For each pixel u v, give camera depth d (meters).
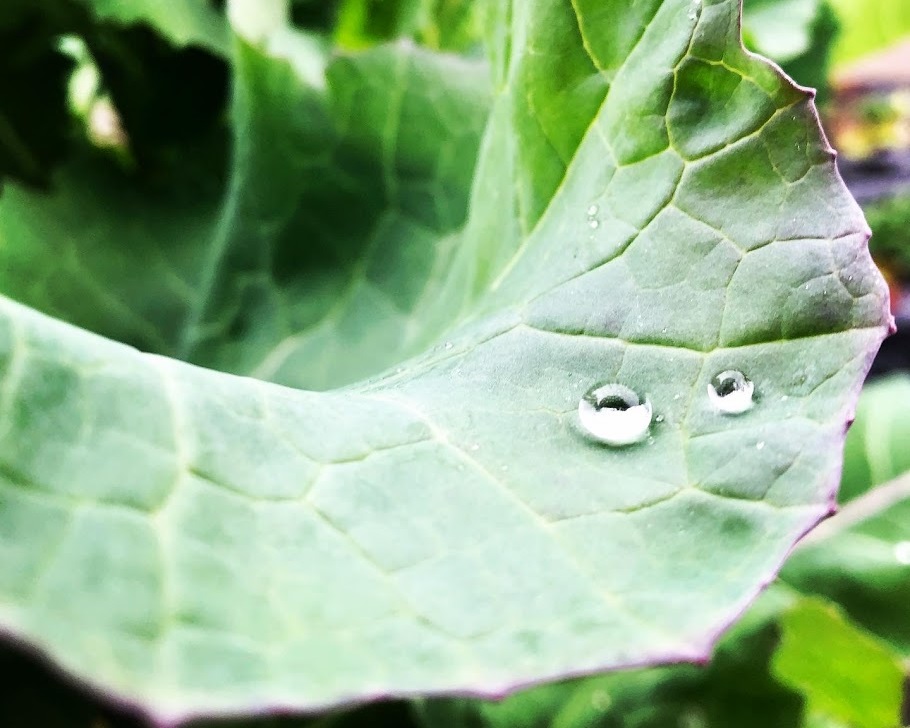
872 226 0.40
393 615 0.10
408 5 0.20
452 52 0.21
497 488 0.11
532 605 0.10
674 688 0.15
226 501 0.10
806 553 0.20
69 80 0.19
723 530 0.11
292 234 0.17
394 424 0.11
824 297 0.11
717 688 0.15
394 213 0.17
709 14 0.12
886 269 0.39
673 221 0.12
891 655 0.17
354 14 0.20
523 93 0.13
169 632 0.09
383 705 0.15
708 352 0.11
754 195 0.12
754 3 0.24
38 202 0.18
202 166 0.20
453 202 0.17
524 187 0.13
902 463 0.21
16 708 0.12
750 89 0.12
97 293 0.18
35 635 0.09
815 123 0.12
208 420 0.11
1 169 0.18
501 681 0.09
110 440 0.10
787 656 0.18
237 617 0.09
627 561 0.10
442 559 0.10
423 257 0.17
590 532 0.11
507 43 0.14
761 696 0.15
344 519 0.10
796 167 0.12
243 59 0.17
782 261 0.11
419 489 0.11
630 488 0.11
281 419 0.11
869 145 0.44
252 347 0.16
